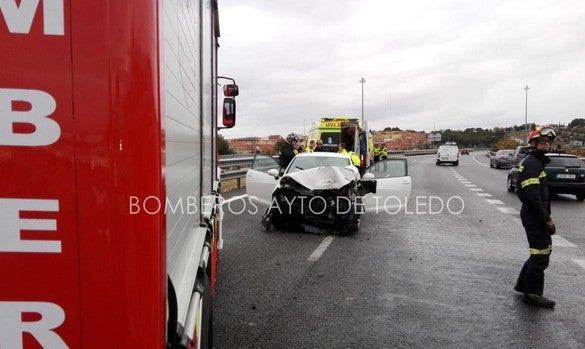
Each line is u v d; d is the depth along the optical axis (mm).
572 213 12906
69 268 1347
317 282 6012
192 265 2396
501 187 20547
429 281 6168
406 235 9219
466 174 29875
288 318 4785
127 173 1334
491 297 5574
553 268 6941
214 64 5586
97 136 1322
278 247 7922
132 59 1320
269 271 6477
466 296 5594
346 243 8359
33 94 1307
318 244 8203
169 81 1741
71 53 1308
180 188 2092
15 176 1317
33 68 1302
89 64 1312
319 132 22344
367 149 25656
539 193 5199
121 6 1313
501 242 8680
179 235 2059
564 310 5168
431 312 5039
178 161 2014
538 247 5242
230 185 17828
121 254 1348
